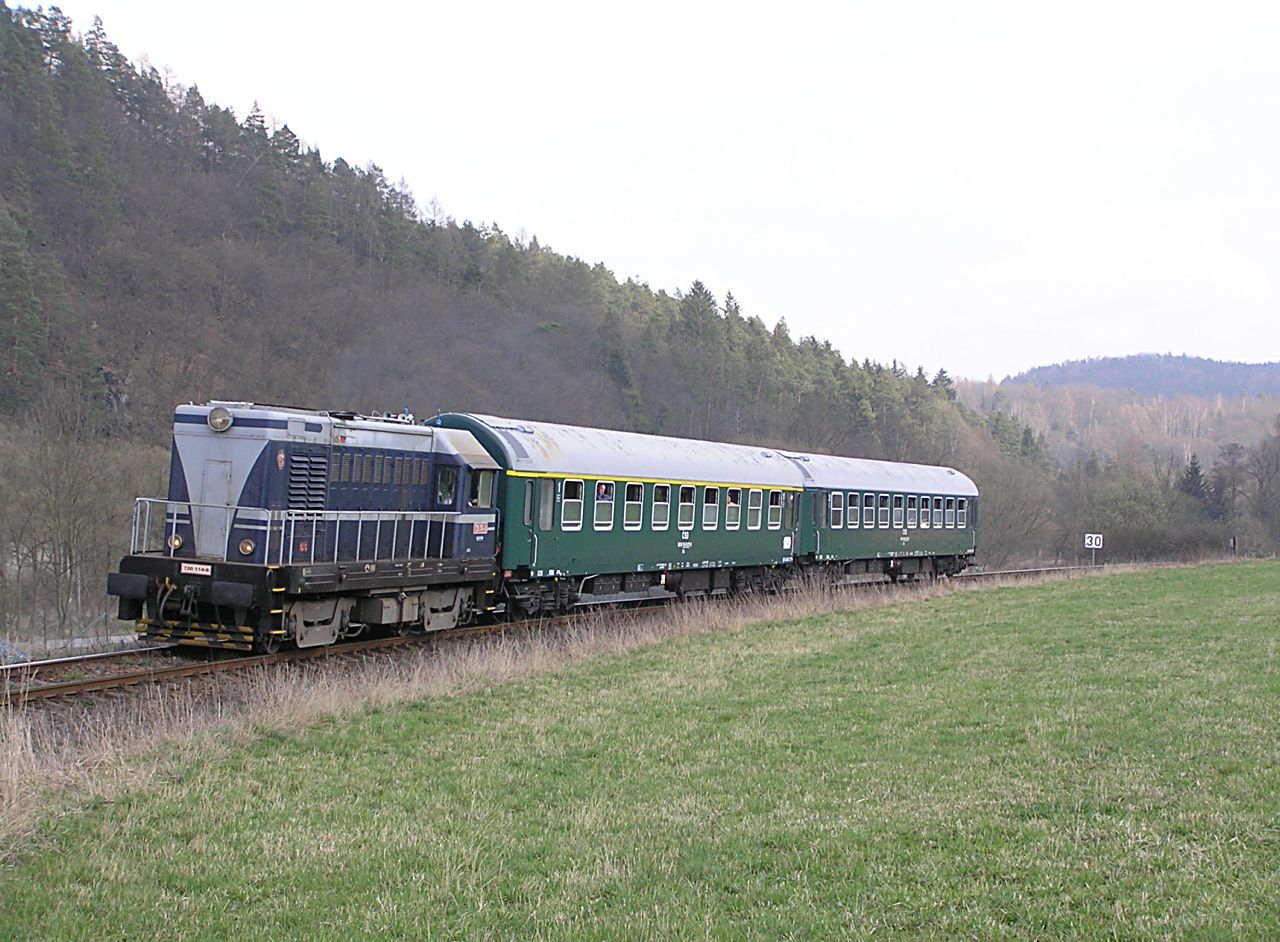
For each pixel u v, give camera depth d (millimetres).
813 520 31453
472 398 54469
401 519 19266
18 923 6801
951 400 123812
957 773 10398
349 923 6895
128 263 56188
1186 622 22031
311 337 56844
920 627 22641
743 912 7047
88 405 44625
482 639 19734
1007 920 6824
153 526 37906
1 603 34969
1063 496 78625
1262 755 10445
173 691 14062
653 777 10625
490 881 7652
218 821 9047
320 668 16156
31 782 9492
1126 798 9273
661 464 25578
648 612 24484
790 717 13336
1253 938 6266
